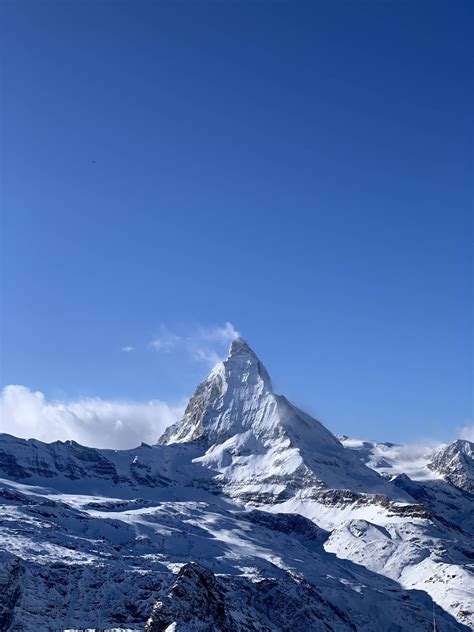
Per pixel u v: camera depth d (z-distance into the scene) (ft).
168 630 650.84
